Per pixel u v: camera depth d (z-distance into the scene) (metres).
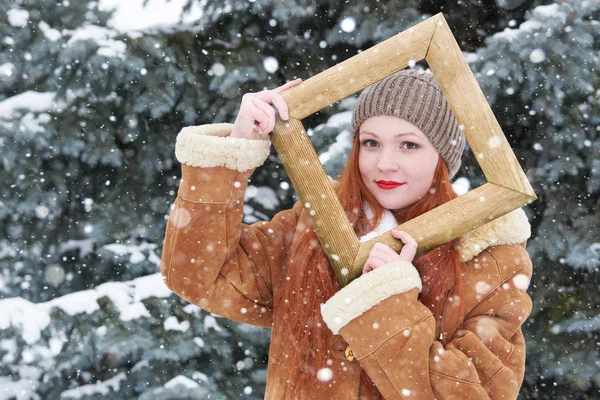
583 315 4.22
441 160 1.88
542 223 4.26
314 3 3.89
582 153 4.05
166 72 4.04
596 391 4.20
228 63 4.03
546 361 4.22
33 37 4.06
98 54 3.96
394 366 1.63
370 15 3.90
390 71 1.67
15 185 4.19
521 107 4.00
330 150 3.73
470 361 1.68
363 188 1.89
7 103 4.05
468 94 1.65
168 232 1.85
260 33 4.14
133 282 4.25
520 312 1.81
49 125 4.04
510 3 4.08
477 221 1.64
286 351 1.84
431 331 1.65
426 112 1.82
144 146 4.29
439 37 1.66
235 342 4.20
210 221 1.79
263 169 4.25
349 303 1.64
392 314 1.63
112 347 3.91
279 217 2.09
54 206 4.29
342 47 4.09
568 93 3.90
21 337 3.81
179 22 4.19
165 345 3.99
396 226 1.78
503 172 1.63
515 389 1.73
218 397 3.97
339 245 1.67
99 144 4.12
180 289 1.87
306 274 1.84
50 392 3.95
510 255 1.85
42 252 4.44
